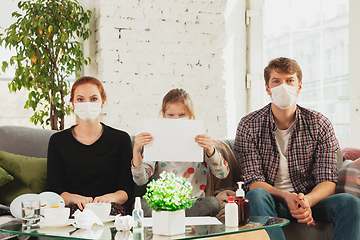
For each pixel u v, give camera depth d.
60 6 2.77
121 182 2.01
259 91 3.38
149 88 3.06
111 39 3.00
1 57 3.07
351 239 1.64
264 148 2.05
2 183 1.94
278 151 2.04
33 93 2.78
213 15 3.19
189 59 3.14
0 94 3.05
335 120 3.23
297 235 1.78
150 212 1.75
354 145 3.07
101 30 2.98
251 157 2.05
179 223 1.25
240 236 1.34
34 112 3.06
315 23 3.30
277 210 1.84
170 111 1.96
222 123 3.19
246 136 2.06
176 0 3.12
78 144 2.02
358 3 3.07
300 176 2.04
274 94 1.96
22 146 2.16
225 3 3.23
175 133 1.71
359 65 3.06
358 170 1.99
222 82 3.20
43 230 1.33
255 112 2.12
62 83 2.90
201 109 3.15
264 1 3.41
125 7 3.03
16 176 2.01
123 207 1.82
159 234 1.24
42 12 2.72
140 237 1.22
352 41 3.08
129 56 3.03
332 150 2.01
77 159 1.99
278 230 1.59
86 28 3.05
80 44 2.88
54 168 2.00
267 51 3.42
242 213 1.37
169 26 3.11
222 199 2.00
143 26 3.06
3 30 3.07
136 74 3.04
